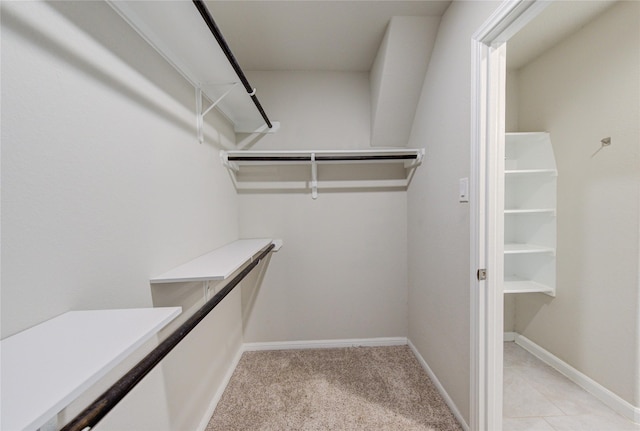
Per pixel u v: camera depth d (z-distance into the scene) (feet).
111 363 1.38
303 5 4.46
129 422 2.62
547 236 5.94
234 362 6.04
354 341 7.00
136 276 2.79
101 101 2.36
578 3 4.49
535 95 6.23
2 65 1.59
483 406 3.78
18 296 1.67
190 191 4.07
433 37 5.03
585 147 5.12
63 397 1.11
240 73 3.53
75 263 2.08
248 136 6.71
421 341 6.01
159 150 3.25
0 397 1.09
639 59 4.24
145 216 2.95
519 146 6.66
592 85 4.97
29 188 1.74
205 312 2.86
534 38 5.44
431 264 5.40
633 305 4.35
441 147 4.86
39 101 1.81
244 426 4.39
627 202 4.44
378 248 6.97
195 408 4.08
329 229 6.91
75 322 1.86
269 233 6.84
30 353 1.45
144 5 2.56
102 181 2.36
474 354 3.85
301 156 5.87
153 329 1.80
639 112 4.26
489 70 3.62
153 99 3.14
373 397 5.00
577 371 5.29
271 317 6.92
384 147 6.72
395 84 5.65
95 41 2.30
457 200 4.31
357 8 4.59
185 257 3.86
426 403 4.83
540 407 4.68
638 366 4.28
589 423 4.34
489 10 3.40
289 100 6.72
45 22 1.86
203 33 3.04
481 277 3.73
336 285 6.97
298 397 5.03
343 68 6.60
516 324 6.95
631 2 4.31
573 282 5.39
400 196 6.94
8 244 1.62
